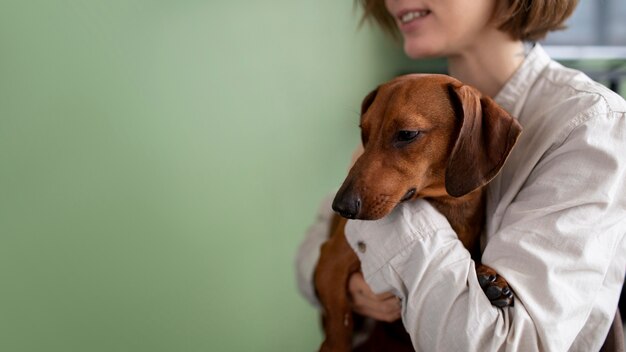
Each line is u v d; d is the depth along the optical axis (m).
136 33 1.76
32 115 1.56
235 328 2.09
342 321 1.24
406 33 1.29
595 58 2.76
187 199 1.93
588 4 2.74
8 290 1.55
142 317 1.84
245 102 2.07
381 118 1.06
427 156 1.04
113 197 1.75
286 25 2.18
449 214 1.13
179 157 1.90
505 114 1.04
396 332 1.29
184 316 1.95
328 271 1.24
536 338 0.94
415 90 1.05
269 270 2.19
